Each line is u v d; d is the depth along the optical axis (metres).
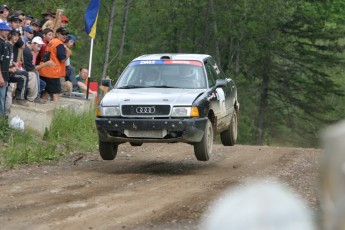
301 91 124.81
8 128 33.81
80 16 92.69
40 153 31.39
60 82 42.22
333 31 123.69
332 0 124.94
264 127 127.62
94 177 26.83
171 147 39.16
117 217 18.47
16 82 35.59
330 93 126.31
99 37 125.12
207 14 111.31
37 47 39.59
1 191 22.69
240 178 26.94
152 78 31.17
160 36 123.44
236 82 113.06
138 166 31.06
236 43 118.06
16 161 29.64
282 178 26.98
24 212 18.98
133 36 128.88
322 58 124.06
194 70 31.50
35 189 23.27
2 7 34.09
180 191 23.27
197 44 119.94
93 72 115.00
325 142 2.91
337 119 128.12
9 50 33.34
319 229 2.95
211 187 24.28
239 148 39.16
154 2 102.12
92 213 18.98
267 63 120.75
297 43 125.56
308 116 133.75
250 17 107.50
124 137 28.67
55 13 47.34
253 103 129.75
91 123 42.59
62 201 20.91
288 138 128.38
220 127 32.44
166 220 18.03
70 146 35.56
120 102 28.70
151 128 28.22
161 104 28.30
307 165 31.44
